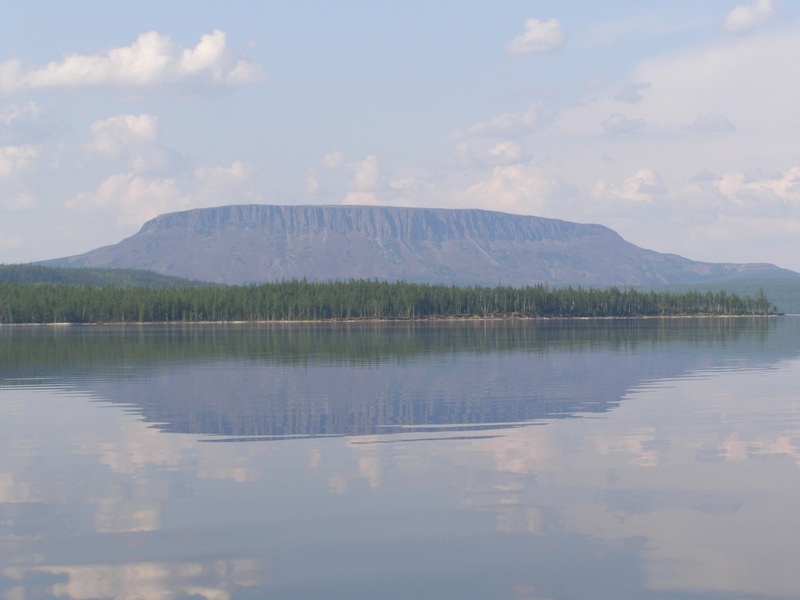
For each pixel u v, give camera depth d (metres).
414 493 37.06
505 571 28.27
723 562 28.86
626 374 90.19
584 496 36.41
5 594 26.66
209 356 125.88
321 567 28.70
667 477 39.53
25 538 31.61
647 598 26.28
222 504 35.69
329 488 38.09
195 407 65.12
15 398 71.81
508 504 35.34
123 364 110.25
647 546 30.33
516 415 59.38
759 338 175.38
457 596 26.47
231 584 27.38
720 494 36.62
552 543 30.70
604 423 55.06
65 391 77.00
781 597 26.27
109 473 41.38
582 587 27.05
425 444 48.06
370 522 33.09
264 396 72.12
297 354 129.38
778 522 32.72
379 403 66.75
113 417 60.03
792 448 45.97
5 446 48.59
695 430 51.91
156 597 26.47
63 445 48.84
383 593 26.69
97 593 26.73
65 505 35.75
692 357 116.56
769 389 74.12
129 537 31.64
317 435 51.56
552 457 44.03
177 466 42.78
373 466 42.31
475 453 45.28
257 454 45.66
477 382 82.94
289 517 33.81
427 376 89.75
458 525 32.69
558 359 114.31
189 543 30.98
